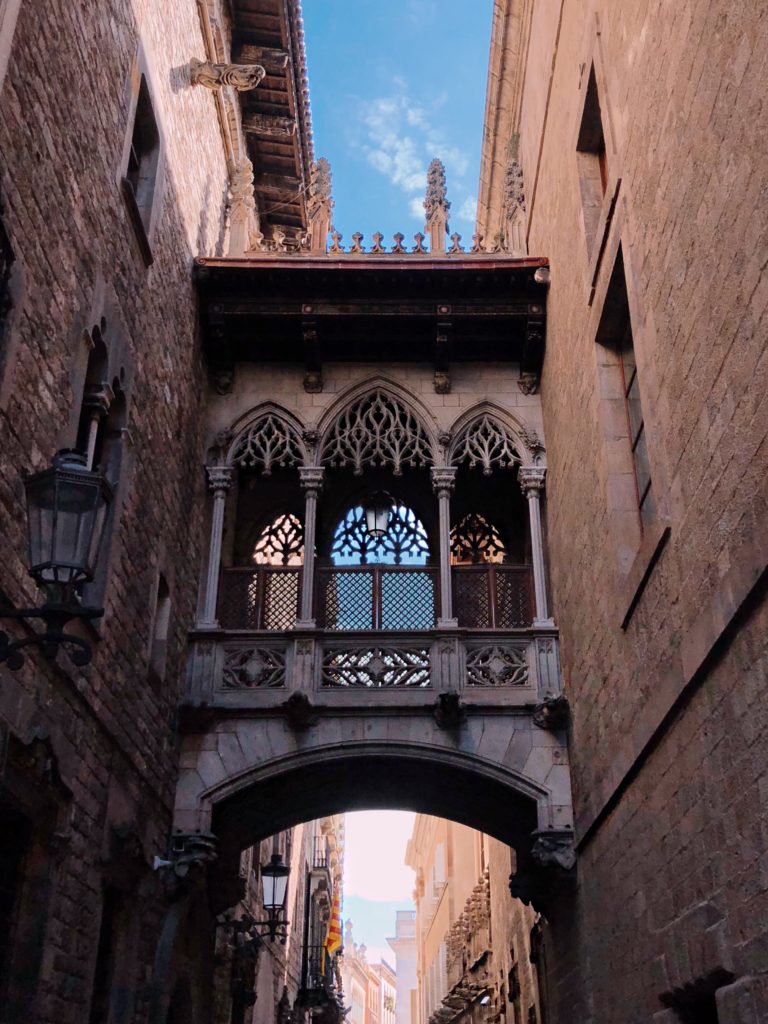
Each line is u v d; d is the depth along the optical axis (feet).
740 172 20.47
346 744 41.73
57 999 27.32
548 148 47.83
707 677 23.32
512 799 45.47
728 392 21.40
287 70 60.08
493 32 58.80
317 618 45.57
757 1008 19.85
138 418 35.91
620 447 33.81
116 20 33.04
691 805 24.56
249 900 64.13
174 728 40.91
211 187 51.96
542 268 46.70
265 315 47.42
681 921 25.21
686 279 24.52
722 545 21.79
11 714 23.63
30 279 24.64
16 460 23.86
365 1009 306.96
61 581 18.40
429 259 47.26
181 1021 42.80
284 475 52.11
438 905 138.10
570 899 40.96
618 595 31.89
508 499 52.31
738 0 20.45
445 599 44.50
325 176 54.95
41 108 25.49
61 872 27.63
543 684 42.52
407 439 47.75
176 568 41.75
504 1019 72.08
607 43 33.58
